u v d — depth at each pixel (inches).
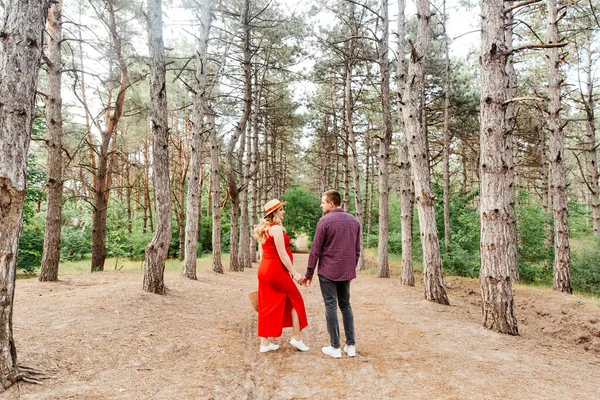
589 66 534.3
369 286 407.8
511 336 196.9
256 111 715.4
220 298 300.5
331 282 158.7
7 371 110.0
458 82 664.4
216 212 523.8
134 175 1067.9
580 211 735.7
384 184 532.7
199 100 429.1
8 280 114.4
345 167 759.1
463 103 671.8
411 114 321.1
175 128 911.7
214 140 530.3
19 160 118.0
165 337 173.0
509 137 437.1
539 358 164.7
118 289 262.4
